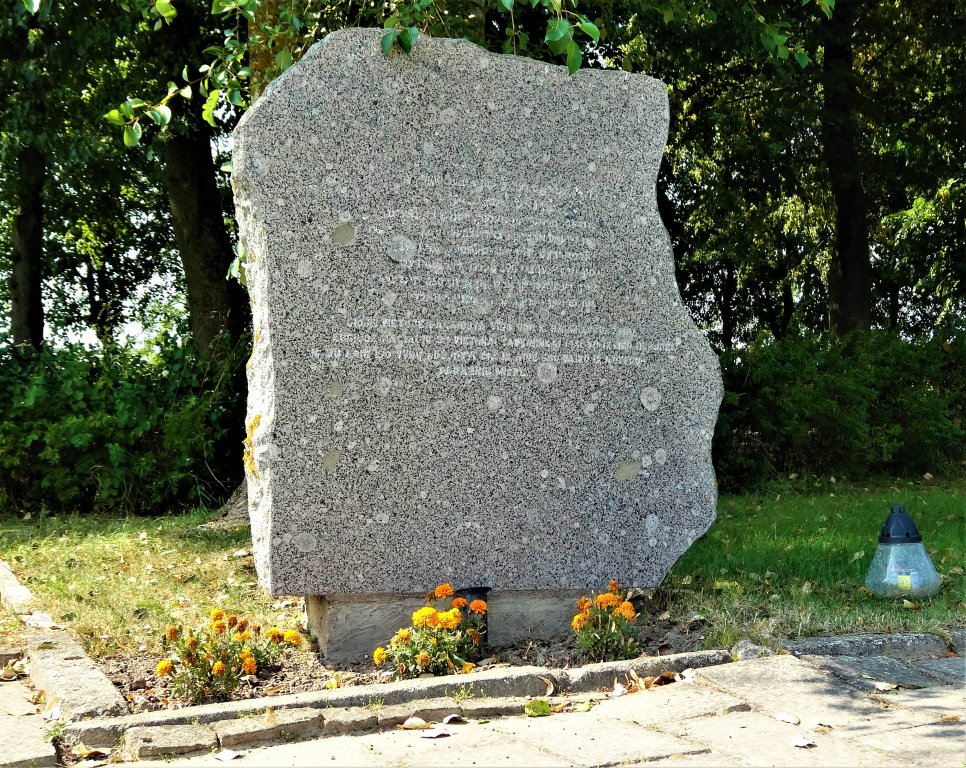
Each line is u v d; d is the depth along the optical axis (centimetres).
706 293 2780
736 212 1841
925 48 1571
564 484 543
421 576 516
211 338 1211
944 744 346
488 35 1068
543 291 541
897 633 493
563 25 489
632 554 555
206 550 777
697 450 571
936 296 2309
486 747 349
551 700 414
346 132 507
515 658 495
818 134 1526
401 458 513
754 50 1186
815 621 516
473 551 526
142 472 1028
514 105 538
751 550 700
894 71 1636
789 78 1240
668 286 568
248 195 497
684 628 520
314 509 497
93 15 1034
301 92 500
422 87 521
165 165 1225
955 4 1505
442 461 520
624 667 443
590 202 552
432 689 414
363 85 510
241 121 496
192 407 1059
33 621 538
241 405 1110
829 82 1409
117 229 1898
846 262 1641
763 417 1186
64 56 1058
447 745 353
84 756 357
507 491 532
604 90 556
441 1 725
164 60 1096
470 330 527
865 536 766
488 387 530
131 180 1545
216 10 650
